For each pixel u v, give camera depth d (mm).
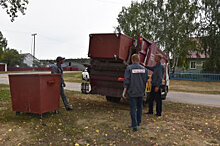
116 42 6316
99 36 6703
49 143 3775
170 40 26188
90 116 5754
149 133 4461
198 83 22984
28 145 3666
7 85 13930
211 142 4066
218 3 26469
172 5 26406
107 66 6863
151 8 29047
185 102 9609
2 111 6090
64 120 5270
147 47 7465
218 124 5434
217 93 14523
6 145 3639
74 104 7539
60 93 6359
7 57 59281
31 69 58219
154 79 6051
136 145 3799
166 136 4309
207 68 27578
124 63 6395
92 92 7402
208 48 27359
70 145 3717
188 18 26375
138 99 4848
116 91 6910
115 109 6934
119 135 4281
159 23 27438
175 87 18516
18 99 5480
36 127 4629
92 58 7102
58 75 5742
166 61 10508
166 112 6863
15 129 4469
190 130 4805
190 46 26703
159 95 6129
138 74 4625
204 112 7160
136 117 4742
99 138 4078
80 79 22562
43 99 5250
